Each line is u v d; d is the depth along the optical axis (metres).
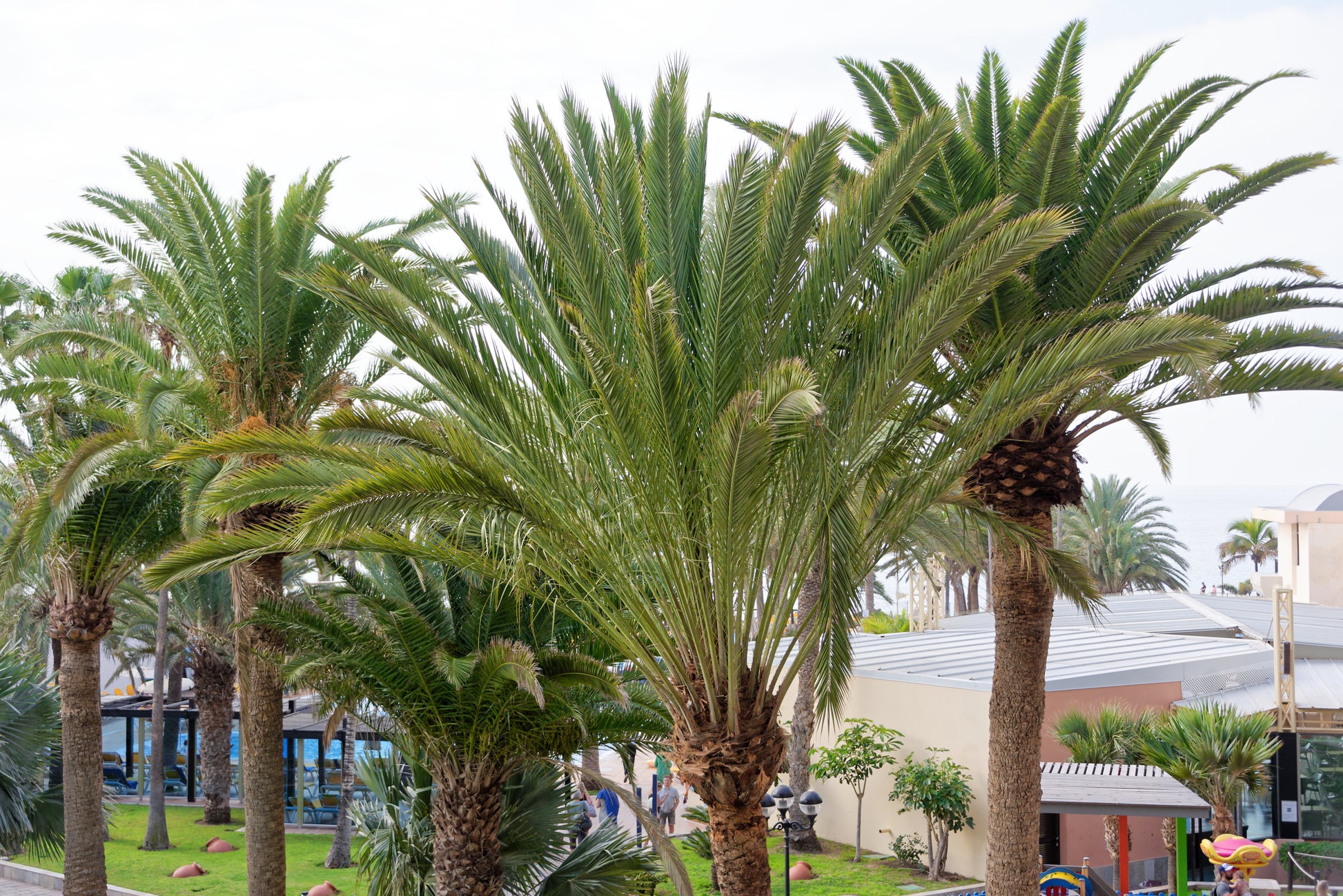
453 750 12.19
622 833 13.22
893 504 9.24
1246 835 20.20
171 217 12.70
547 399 8.60
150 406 11.75
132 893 17.73
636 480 8.04
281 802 13.17
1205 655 22.62
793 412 6.52
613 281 8.27
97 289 26.86
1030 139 10.59
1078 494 11.50
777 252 7.85
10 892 18.58
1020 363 9.81
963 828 18.97
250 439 8.87
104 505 15.24
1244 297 10.59
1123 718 18.12
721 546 7.98
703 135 8.61
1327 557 48.06
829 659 7.96
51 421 15.26
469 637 12.92
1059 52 11.47
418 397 13.85
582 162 8.59
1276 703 20.19
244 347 12.92
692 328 8.37
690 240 8.50
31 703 17.02
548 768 13.26
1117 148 10.95
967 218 7.90
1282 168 11.00
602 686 11.03
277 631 12.68
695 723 8.67
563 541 8.70
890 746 20.05
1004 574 11.72
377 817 14.19
